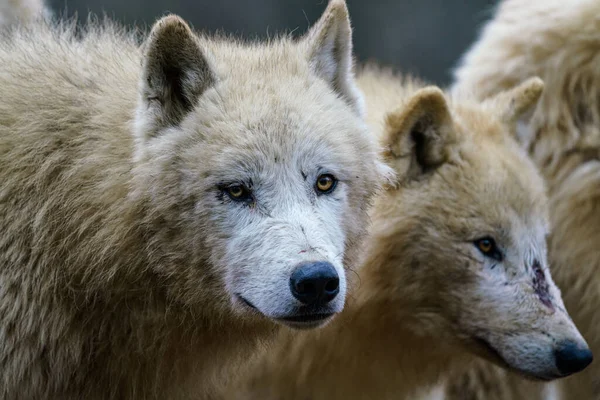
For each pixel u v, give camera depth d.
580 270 11.72
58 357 8.37
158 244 8.17
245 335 8.98
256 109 8.12
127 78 8.75
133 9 27.34
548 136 12.00
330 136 8.27
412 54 29.52
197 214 8.02
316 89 8.63
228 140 7.98
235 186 7.95
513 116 10.85
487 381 12.51
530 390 12.53
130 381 8.81
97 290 8.31
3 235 8.30
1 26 12.72
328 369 10.85
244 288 7.87
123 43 9.46
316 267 7.50
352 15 29.53
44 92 8.61
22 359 8.28
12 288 8.26
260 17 28.53
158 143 8.12
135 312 8.45
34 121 8.45
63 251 8.27
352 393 11.07
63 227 8.26
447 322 10.14
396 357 10.82
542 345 9.57
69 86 8.66
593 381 12.17
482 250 9.85
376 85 11.81
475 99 12.01
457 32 29.53
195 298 8.32
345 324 10.49
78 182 8.26
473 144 10.24
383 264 10.20
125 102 8.47
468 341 10.07
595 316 11.77
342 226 8.41
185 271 8.23
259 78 8.45
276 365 10.88
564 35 12.05
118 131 8.34
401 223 10.06
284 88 8.39
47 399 8.50
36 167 8.35
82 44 9.31
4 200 8.34
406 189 10.14
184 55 8.18
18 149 8.41
